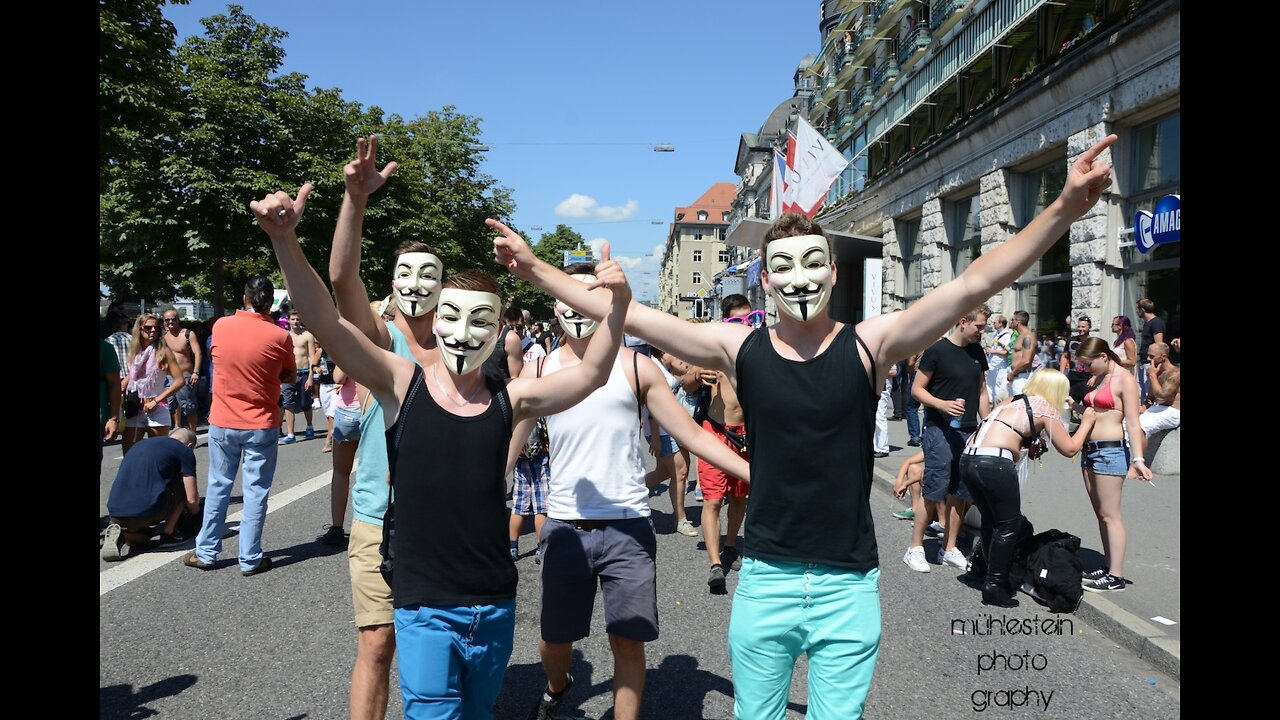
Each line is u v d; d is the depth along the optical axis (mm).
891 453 11219
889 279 23109
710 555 5477
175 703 3641
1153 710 3744
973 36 18359
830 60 36469
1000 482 5109
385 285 32781
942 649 4465
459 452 2416
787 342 2510
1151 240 11055
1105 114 12180
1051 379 5191
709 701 3754
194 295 44156
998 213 15953
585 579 3266
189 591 5223
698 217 116750
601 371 2555
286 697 3707
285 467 10242
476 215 42656
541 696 3639
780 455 2395
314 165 26109
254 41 26953
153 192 23891
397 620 2432
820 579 2361
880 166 25125
